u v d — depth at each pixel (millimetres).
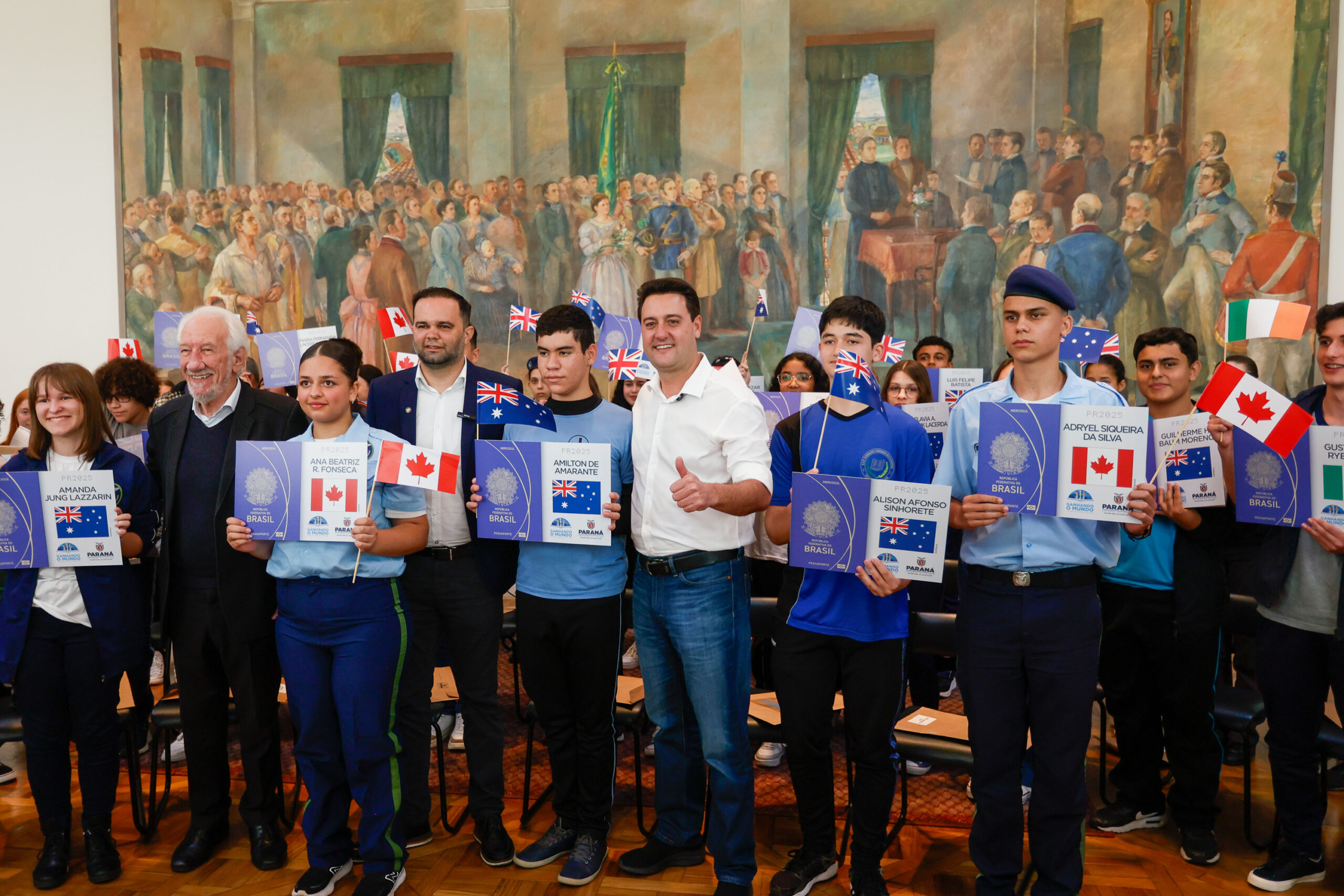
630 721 2604
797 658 2164
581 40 6500
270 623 2344
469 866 2412
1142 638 2477
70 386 2324
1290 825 2281
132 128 6613
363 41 6703
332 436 2242
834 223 6344
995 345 6215
